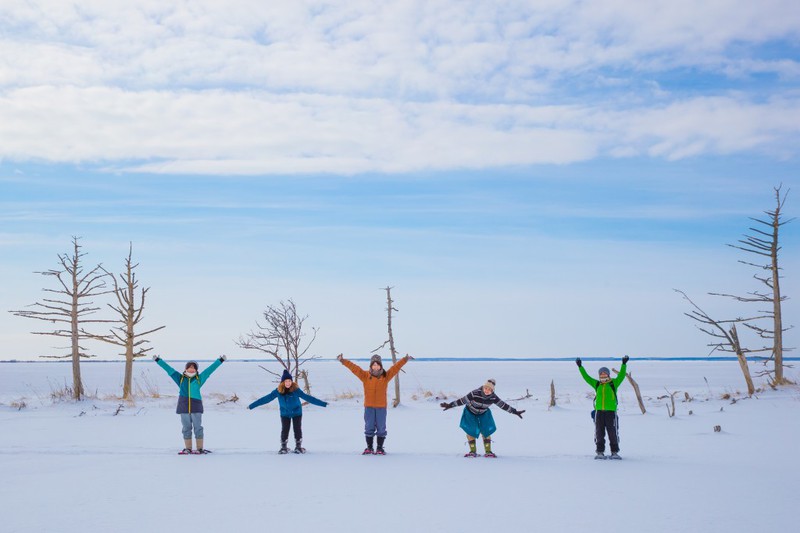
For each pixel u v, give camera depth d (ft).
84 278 100.99
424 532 20.94
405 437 55.16
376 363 42.98
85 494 27.37
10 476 32.19
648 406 88.58
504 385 171.83
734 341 98.89
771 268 108.68
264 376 276.00
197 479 31.12
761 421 64.75
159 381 221.87
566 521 22.34
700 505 24.90
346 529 21.35
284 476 32.01
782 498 26.25
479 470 34.04
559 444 48.91
